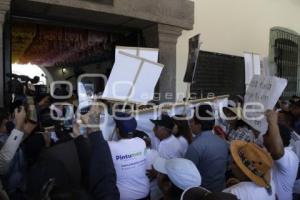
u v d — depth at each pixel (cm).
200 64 659
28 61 1052
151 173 276
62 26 618
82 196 138
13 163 255
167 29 584
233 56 725
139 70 278
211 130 289
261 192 198
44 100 362
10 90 428
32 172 186
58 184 150
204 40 672
